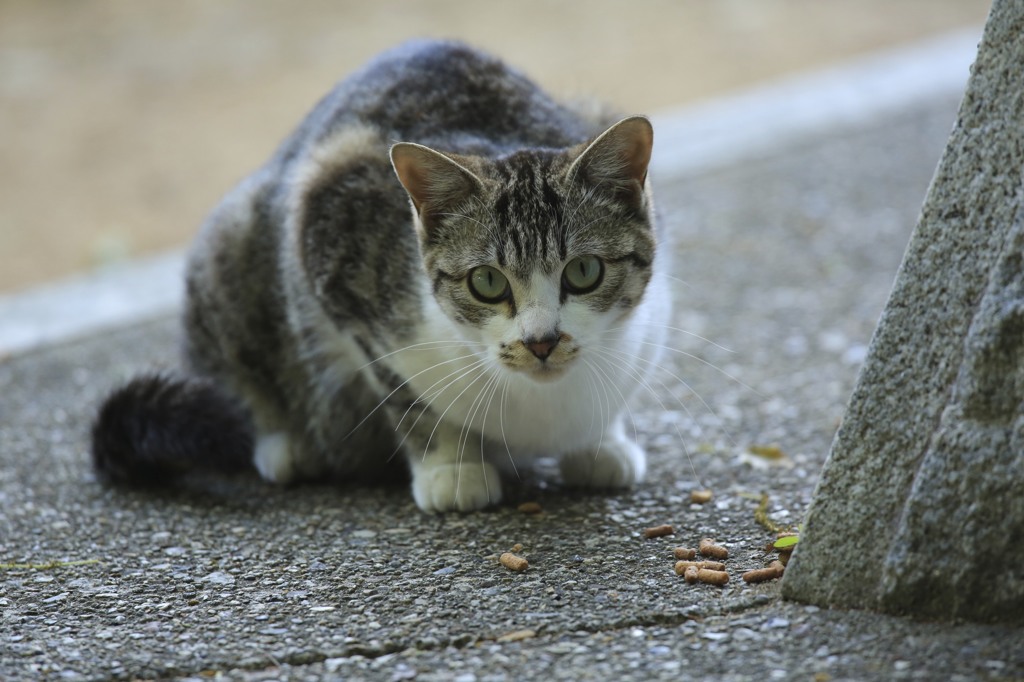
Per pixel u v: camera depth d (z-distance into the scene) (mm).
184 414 5289
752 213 9281
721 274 8141
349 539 4648
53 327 8031
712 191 9844
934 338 3486
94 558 4535
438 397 4895
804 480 5027
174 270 9258
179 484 5512
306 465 5656
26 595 4191
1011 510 3309
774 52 16094
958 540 3414
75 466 5711
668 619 3752
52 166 13844
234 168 13508
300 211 5223
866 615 3576
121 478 5453
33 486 5430
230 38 17484
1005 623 3383
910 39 16375
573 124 5578
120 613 4020
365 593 4098
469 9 18391
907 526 3500
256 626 3873
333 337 5328
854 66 13766
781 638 3545
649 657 3512
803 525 3795
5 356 7410
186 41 17453
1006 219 3354
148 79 16172
